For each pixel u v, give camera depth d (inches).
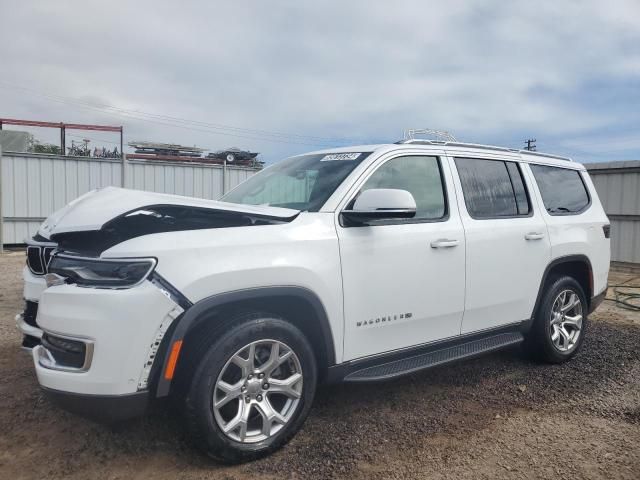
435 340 149.1
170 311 102.0
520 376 174.2
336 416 140.3
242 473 111.0
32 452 118.3
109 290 100.3
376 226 135.4
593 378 172.9
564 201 195.8
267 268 112.9
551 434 131.7
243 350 111.9
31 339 133.3
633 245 432.5
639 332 235.3
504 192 173.0
